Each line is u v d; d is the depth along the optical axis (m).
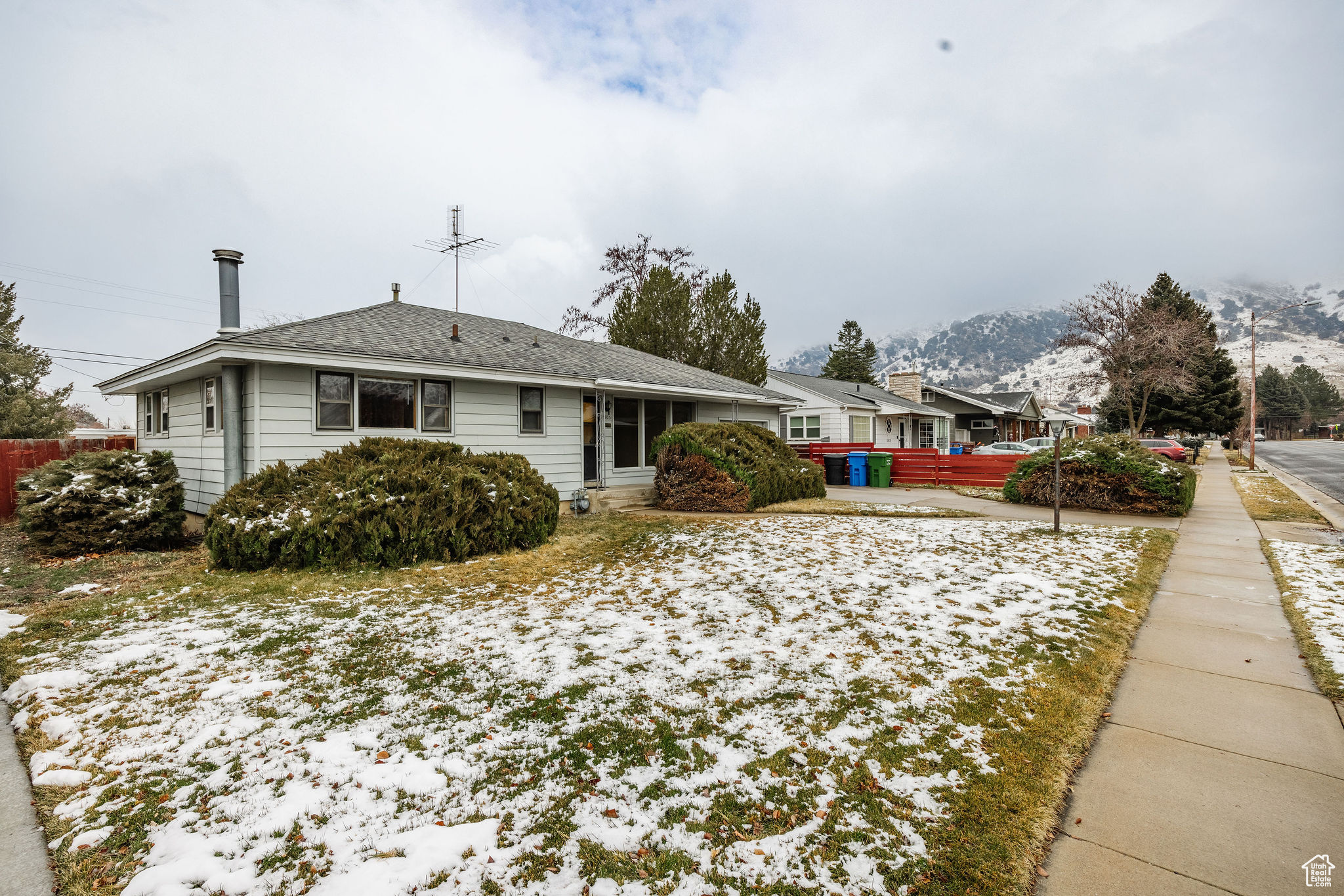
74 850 2.61
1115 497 12.35
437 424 10.80
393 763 3.21
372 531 7.34
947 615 5.50
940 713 3.70
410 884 2.37
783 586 6.51
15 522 12.70
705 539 9.14
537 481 9.11
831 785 2.99
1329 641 4.86
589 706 3.81
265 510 7.38
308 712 3.77
